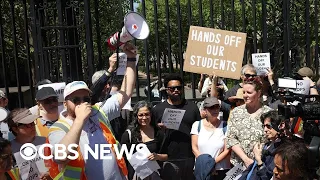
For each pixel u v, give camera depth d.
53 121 4.68
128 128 5.23
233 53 5.61
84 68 7.63
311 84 6.29
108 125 3.99
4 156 3.38
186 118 5.44
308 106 2.95
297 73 6.44
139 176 5.09
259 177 4.04
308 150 2.56
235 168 4.70
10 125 4.15
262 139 4.71
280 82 5.20
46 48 6.01
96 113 3.95
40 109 4.72
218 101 5.27
